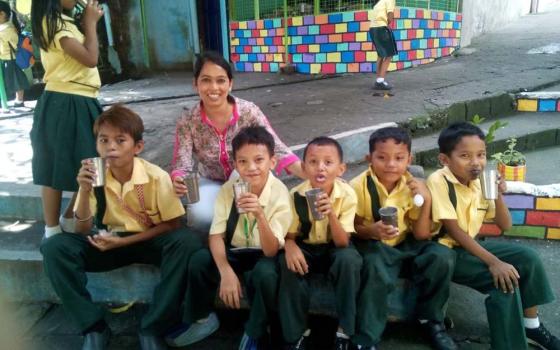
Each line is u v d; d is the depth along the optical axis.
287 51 9.26
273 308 2.37
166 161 4.07
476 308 2.80
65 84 2.73
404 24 7.96
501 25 11.38
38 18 2.61
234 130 2.84
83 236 2.55
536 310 2.44
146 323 2.48
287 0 9.02
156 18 10.45
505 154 3.92
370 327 2.33
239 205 2.24
